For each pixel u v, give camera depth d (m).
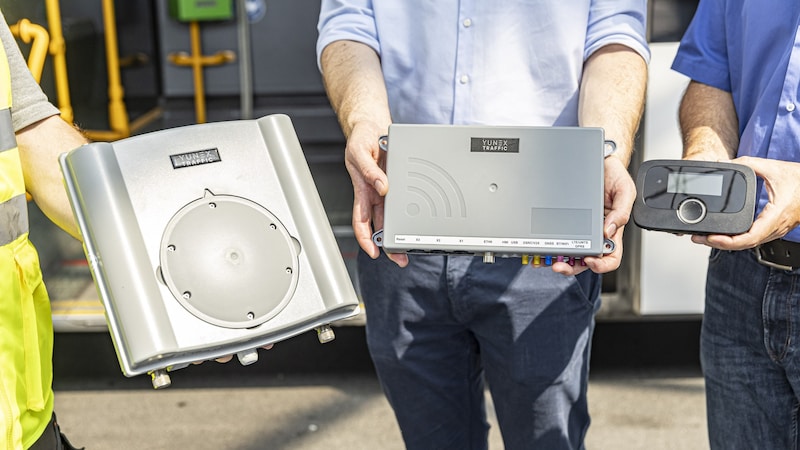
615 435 2.77
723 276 1.70
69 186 1.19
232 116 4.88
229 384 3.15
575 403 1.90
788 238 1.54
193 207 1.21
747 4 1.62
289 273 1.22
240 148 1.26
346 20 1.84
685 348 3.17
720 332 1.72
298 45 4.80
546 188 1.40
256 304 1.20
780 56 1.57
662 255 2.89
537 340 1.82
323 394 3.07
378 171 1.43
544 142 1.41
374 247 1.48
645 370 3.18
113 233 1.16
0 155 1.34
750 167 1.44
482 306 1.81
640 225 1.45
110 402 3.04
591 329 1.90
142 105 4.79
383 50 1.82
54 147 1.46
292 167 1.27
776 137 1.57
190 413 2.96
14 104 1.44
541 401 1.86
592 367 3.19
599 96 1.65
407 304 1.86
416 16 1.78
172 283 1.17
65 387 3.14
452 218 1.41
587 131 1.41
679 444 2.72
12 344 1.34
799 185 1.44
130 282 1.15
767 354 1.64
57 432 1.51
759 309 1.63
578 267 1.42
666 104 2.73
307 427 2.87
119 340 1.15
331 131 4.80
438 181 1.42
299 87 4.84
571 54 1.73
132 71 4.69
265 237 1.22
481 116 1.78
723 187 1.43
